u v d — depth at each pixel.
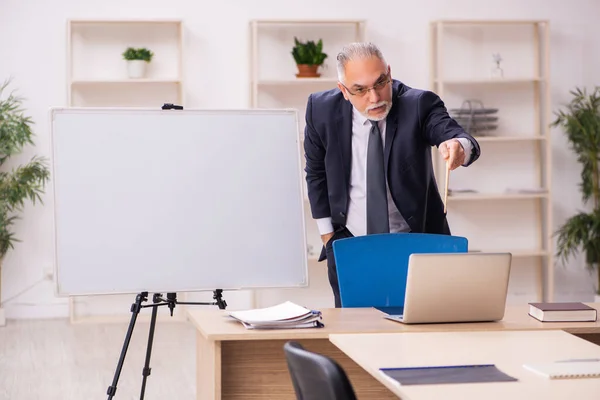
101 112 4.08
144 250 4.02
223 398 3.00
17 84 7.98
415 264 2.97
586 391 2.02
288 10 8.32
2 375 5.82
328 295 8.44
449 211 8.64
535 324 3.05
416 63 8.48
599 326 3.01
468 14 8.54
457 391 2.02
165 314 8.05
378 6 8.40
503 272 3.05
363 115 3.89
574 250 8.77
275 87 8.30
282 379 3.02
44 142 8.03
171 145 4.13
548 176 8.36
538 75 8.61
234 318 3.12
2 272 8.02
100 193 4.01
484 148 8.60
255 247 4.14
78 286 3.93
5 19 7.94
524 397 1.96
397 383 2.10
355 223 4.26
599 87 8.70
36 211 8.06
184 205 4.09
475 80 8.21
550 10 8.65
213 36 8.24
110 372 5.92
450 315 3.04
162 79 7.93
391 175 4.08
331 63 8.36
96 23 8.02
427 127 4.01
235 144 4.19
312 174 4.41
